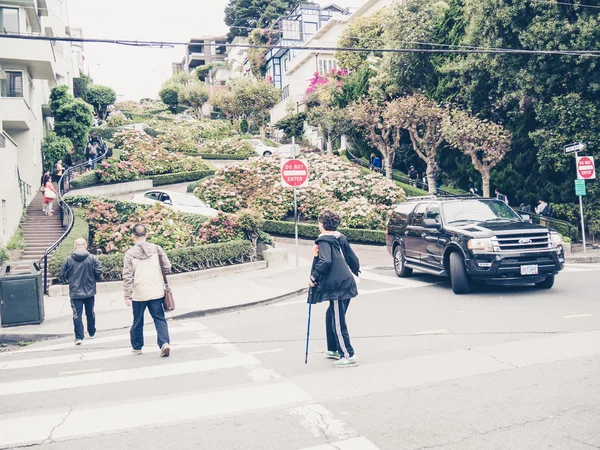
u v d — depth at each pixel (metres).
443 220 12.37
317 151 45.78
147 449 4.52
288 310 11.11
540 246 11.12
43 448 4.63
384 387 5.82
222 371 6.75
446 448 4.34
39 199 26.36
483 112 25.17
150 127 53.28
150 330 9.83
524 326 8.38
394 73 30.77
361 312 10.21
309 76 52.84
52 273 14.12
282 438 4.62
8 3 27.56
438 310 10.01
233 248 16.34
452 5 28.95
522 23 21.45
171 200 20.94
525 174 24.41
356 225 22.48
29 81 29.70
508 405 5.17
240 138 50.38
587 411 4.95
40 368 7.46
